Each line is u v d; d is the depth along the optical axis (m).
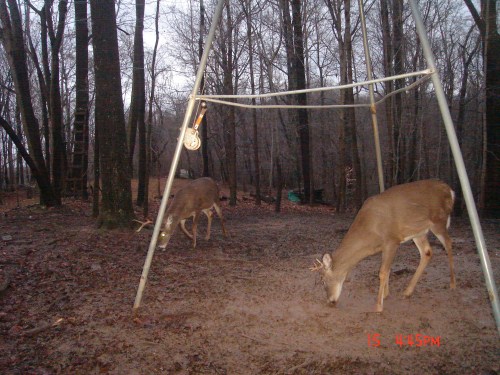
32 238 9.54
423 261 6.17
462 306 5.72
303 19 18.97
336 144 26.94
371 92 7.62
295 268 8.05
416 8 4.64
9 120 28.52
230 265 8.25
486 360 4.32
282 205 20.86
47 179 14.73
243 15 19.75
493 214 14.70
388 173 17.50
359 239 5.77
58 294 6.20
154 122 33.16
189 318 5.50
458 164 4.38
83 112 18.75
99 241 9.31
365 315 5.54
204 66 5.32
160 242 9.06
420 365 4.28
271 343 4.81
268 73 19.16
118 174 10.25
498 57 14.54
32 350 4.55
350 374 4.15
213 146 31.61
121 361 4.40
